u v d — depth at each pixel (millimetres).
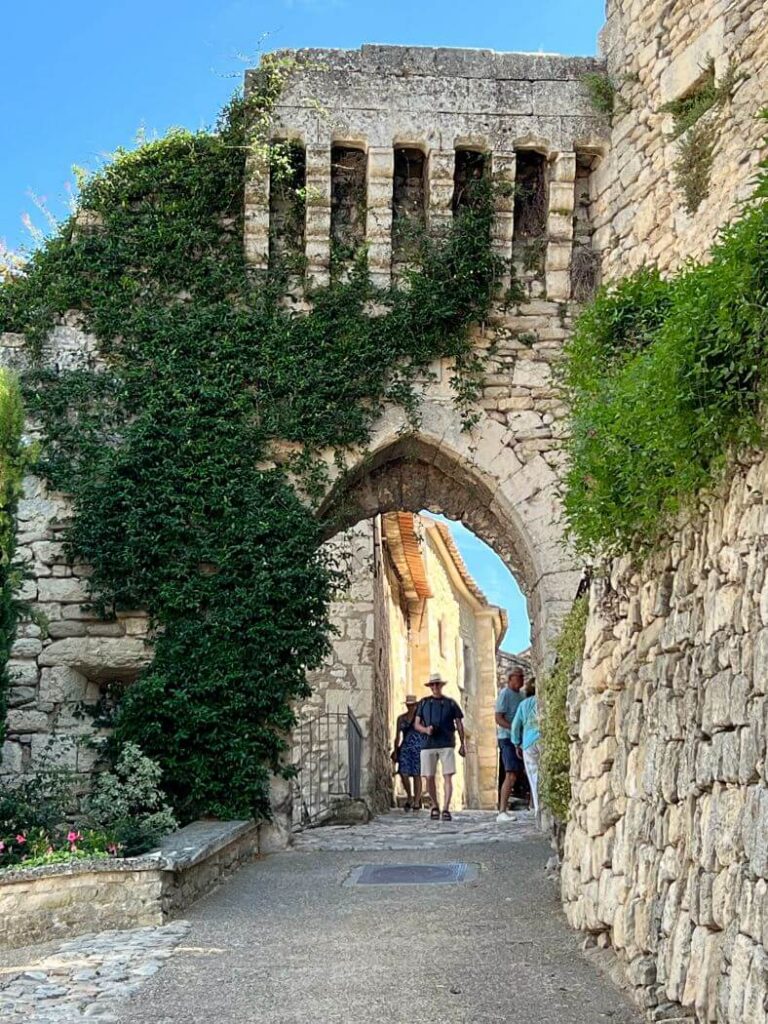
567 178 14602
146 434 13781
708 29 12094
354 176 14930
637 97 13953
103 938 8570
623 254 14047
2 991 7156
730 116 11406
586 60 14883
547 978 7082
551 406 14453
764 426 5691
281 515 13742
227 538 13648
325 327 14305
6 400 10812
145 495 13625
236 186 14547
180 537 13641
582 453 8125
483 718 35156
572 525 8602
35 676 13398
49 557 13609
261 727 13352
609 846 7691
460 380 14391
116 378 14031
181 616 13516
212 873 10766
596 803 8055
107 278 14289
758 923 5062
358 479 14633
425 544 26266
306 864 12062
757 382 5820
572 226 14742
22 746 13234
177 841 10422
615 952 7320
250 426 14008
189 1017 6504
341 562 19594
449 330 14438
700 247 11914
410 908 9336
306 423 14086
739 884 5352
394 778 23812
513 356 14562
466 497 15172
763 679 5340
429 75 14750
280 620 13547
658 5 13375
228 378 14109
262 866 12086
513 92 14727
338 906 9570
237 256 14453
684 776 6340
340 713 18875
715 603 6113
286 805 13414
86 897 8836
